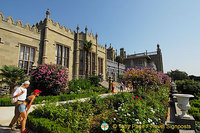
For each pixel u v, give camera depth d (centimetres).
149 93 945
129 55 4688
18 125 437
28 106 424
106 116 473
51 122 384
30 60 1452
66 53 1905
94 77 1864
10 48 1268
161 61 4462
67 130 335
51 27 1673
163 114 598
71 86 1427
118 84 2498
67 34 1931
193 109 687
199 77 4612
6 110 673
